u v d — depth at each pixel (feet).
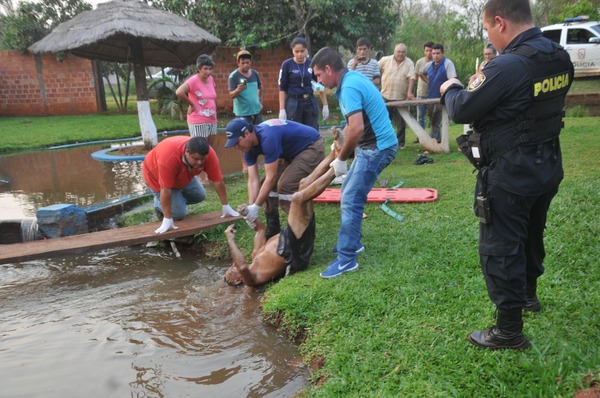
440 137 30.09
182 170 16.92
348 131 11.79
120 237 16.88
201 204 21.02
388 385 8.41
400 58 29.14
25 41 61.11
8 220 18.78
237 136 13.82
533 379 7.82
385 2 58.23
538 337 8.91
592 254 11.93
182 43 34.73
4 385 10.19
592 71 45.80
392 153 12.55
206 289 14.51
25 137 43.09
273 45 56.65
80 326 12.65
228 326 12.26
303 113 21.71
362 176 12.49
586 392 7.11
